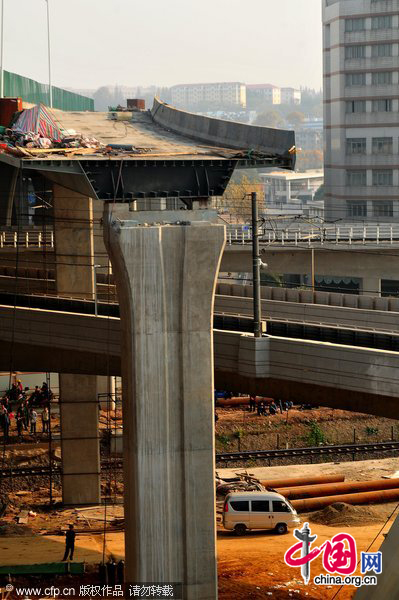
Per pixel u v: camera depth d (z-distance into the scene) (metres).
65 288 101.00
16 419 118.69
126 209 67.75
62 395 97.75
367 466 108.25
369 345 74.06
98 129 102.62
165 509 65.62
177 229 64.50
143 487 65.25
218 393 133.00
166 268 64.62
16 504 97.75
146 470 65.25
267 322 79.88
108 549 80.94
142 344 64.81
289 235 165.38
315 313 100.44
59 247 100.94
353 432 121.69
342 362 67.94
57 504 97.88
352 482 100.69
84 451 97.94
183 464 65.69
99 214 150.38
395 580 55.28
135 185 72.31
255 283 72.50
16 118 102.62
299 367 70.31
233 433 119.69
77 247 101.00
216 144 86.62
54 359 88.62
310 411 126.88
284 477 103.94
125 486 68.50
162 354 65.12
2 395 128.50
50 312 87.19
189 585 65.88
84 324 85.12
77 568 74.50
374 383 66.44
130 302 64.56
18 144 77.69
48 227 158.75
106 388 130.38
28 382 130.38
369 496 96.06
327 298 108.50
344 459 113.50
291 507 85.31
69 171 70.75
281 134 76.75
